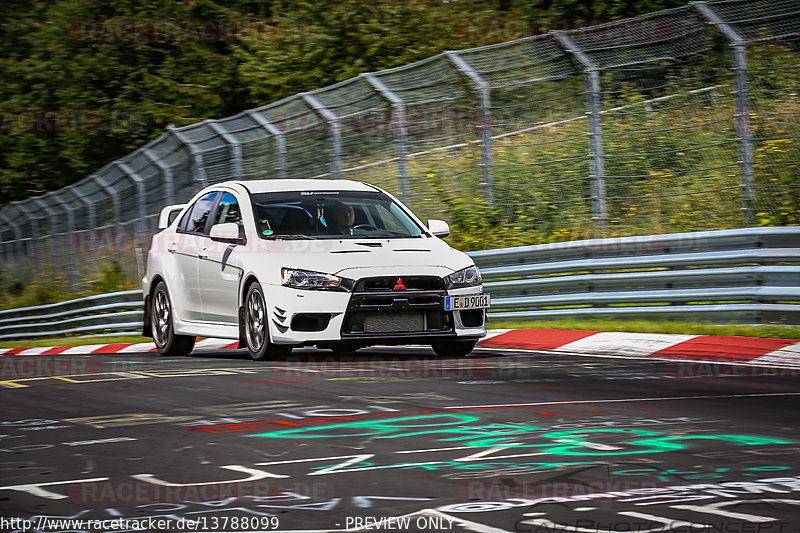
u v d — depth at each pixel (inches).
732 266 1603.1
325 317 1290.6
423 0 3919.8
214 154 2504.9
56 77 4766.2
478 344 1594.5
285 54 3976.4
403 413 903.7
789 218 1962.4
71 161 4739.2
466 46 3722.9
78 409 976.9
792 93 2244.1
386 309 1298.0
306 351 1528.1
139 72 4606.3
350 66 3890.3
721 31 1903.3
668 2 3284.9
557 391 1031.6
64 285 3575.3
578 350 1457.9
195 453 754.2
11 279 4023.1
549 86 2391.7
